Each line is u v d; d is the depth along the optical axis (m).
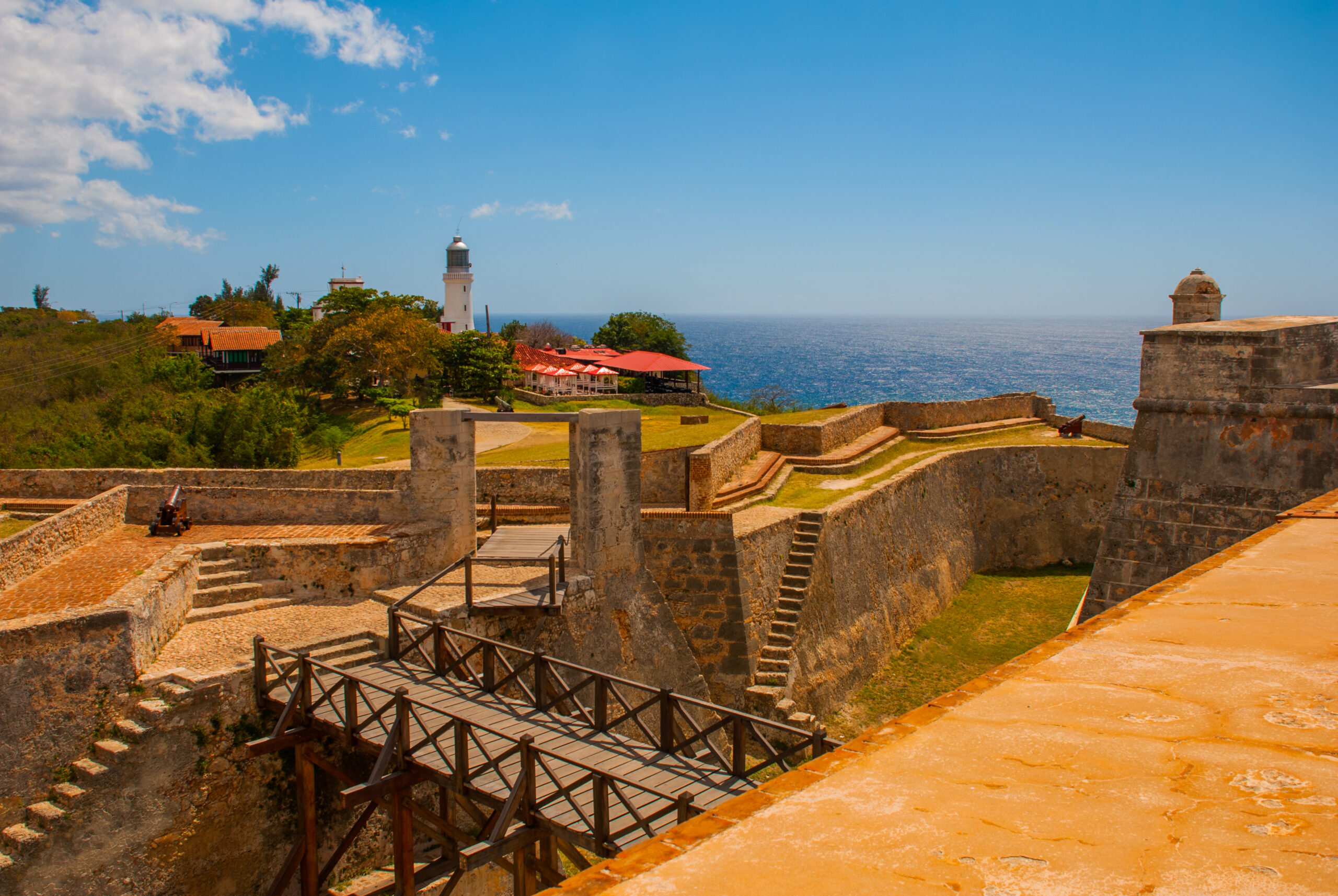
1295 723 3.74
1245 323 15.31
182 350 79.62
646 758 10.64
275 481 20.25
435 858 13.73
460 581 16.91
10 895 10.61
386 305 74.69
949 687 22.70
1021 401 42.31
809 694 20.08
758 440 30.72
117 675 11.84
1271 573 6.84
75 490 20.00
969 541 32.31
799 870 2.77
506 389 67.12
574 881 2.81
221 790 12.22
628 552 17.89
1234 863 2.63
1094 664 4.73
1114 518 15.80
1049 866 2.69
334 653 13.74
